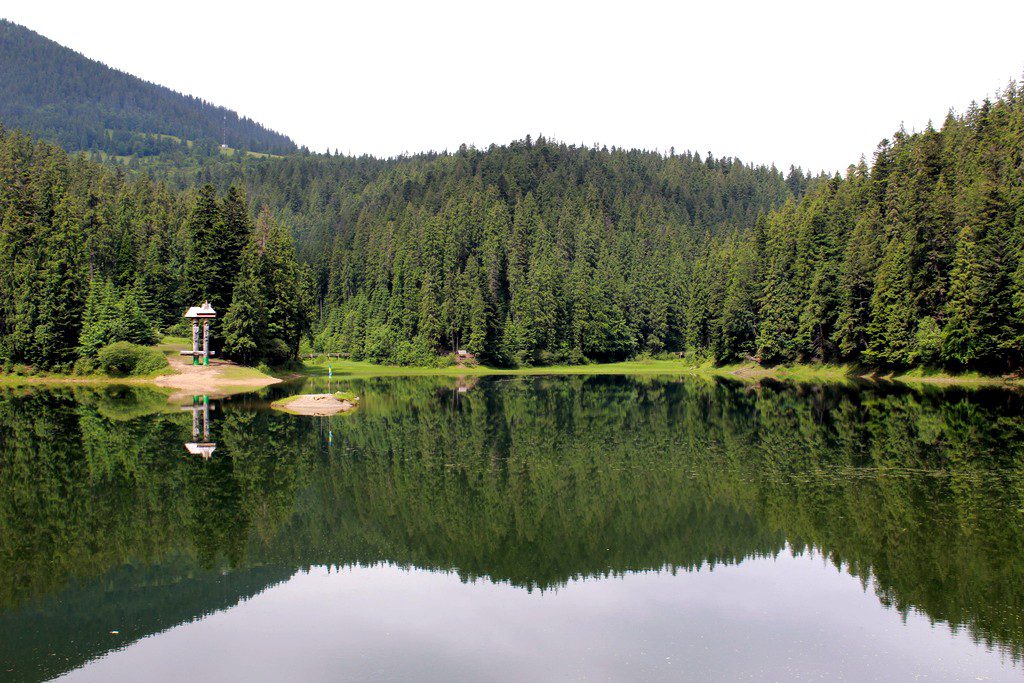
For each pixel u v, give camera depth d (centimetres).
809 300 8531
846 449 3334
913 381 6781
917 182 7581
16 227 7875
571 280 13150
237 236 8256
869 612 1605
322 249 16562
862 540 2061
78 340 7894
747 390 6681
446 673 1352
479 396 6500
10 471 3064
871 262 7594
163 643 1505
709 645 1462
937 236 6781
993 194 6272
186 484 2848
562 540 2183
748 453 3309
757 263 10394
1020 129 7112
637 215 18038
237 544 2173
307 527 2330
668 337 13975
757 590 1756
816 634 1501
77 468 3117
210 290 8081
